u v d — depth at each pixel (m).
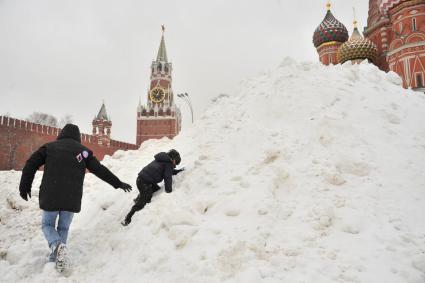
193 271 3.10
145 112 83.44
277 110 6.01
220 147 5.68
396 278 2.77
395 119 5.73
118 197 5.98
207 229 3.66
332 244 3.26
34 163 3.78
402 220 3.53
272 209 3.85
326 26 36.53
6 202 7.22
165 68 87.25
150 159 7.53
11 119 31.08
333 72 7.24
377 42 34.31
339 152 4.69
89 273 3.64
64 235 3.85
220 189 4.43
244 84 8.01
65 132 4.18
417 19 29.44
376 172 4.38
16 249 4.24
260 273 2.88
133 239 3.96
